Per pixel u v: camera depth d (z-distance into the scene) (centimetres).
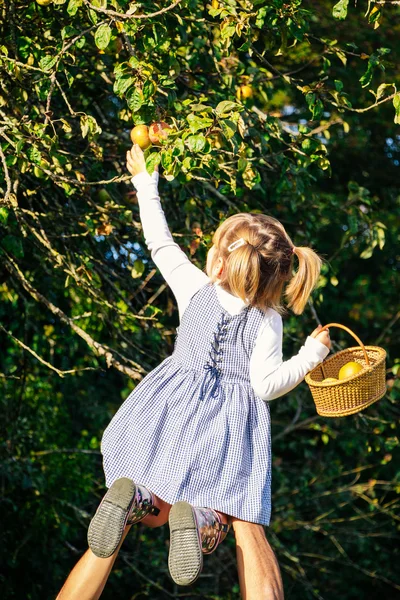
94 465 748
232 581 773
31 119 400
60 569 694
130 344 486
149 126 330
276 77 490
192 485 267
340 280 991
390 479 945
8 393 643
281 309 294
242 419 276
